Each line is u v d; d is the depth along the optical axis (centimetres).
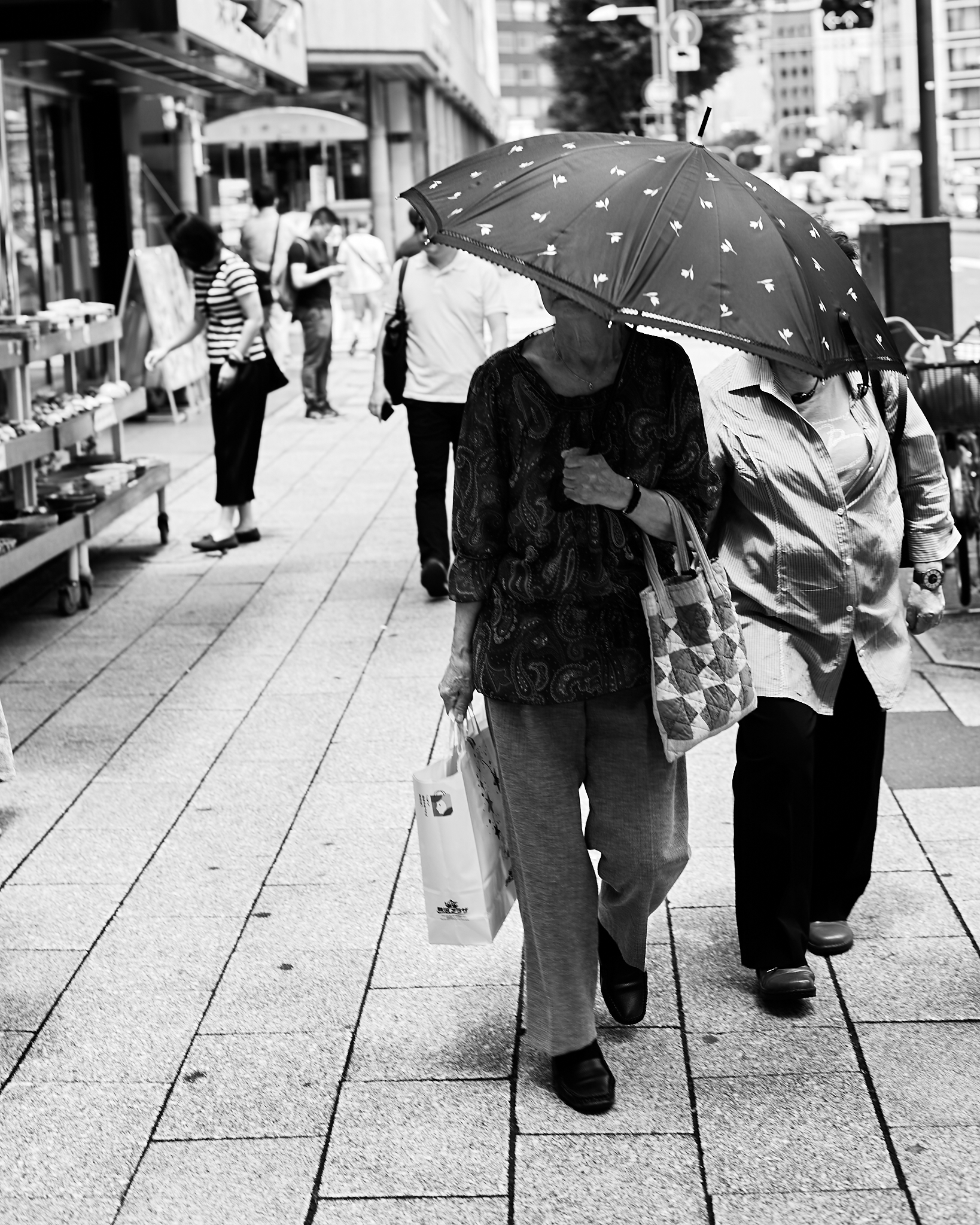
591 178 321
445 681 360
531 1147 338
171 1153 340
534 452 337
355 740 617
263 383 976
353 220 3672
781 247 325
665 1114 350
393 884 480
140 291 1606
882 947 429
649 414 336
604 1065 356
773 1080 363
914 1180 321
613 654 346
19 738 634
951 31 9825
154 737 630
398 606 831
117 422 999
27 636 800
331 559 954
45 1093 367
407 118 4097
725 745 597
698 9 5028
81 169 1672
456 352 796
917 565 423
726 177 332
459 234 319
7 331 812
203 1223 314
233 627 802
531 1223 310
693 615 344
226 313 969
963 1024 385
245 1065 377
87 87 1661
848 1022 389
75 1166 336
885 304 1319
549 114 6669
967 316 2112
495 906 360
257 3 1430
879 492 400
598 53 6078
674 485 342
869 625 403
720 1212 312
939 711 627
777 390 394
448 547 834
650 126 4528
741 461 392
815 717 396
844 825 422
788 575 393
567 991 354
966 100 9888
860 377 402
